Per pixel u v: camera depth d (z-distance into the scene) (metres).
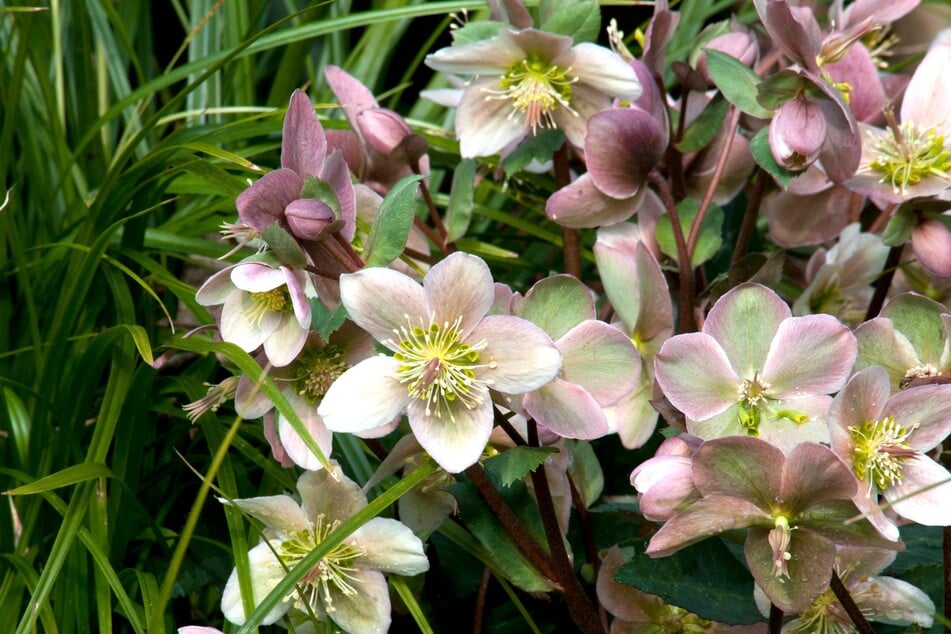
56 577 0.75
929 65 0.77
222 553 0.81
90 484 0.77
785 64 0.81
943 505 0.66
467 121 0.78
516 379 0.66
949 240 0.76
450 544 0.77
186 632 0.69
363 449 0.79
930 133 0.76
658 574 0.69
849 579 0.70
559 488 0.74
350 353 0.70
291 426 0.69
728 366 0.67
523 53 0.75
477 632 0.76
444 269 0.65
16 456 0.82
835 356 0.66
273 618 0.71
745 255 0.76
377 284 0.65
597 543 0.79
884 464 0.65
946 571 0.69
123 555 0.79
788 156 0.70
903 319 0.69
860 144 0.72
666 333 0.74
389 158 0.78
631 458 0.82
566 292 0.69
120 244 0.84
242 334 0.69
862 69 0.79
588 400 0.68
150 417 0.84
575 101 0.77
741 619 0.69
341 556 0.71
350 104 0.81
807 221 0.84
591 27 0.76
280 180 0.66
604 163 0.75
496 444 0.74
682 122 0.79
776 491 0.64
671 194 0.80
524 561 0.70
